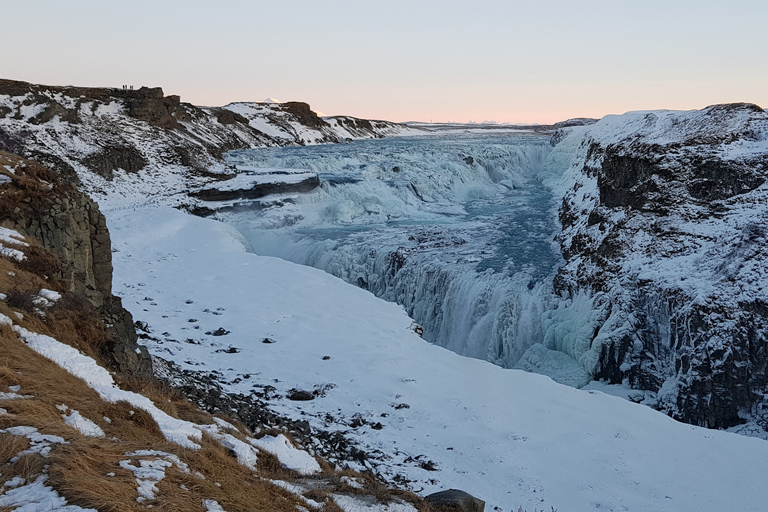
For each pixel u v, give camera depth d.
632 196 39.28
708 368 27.28
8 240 14.15
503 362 35.03
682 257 32.75
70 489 6.24
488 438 16.55
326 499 9.27
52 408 8.07
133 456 7.59
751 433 25.73
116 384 10.54
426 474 14.34
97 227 16.92
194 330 23.67
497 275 39.06
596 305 32.78
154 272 32.03
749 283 28.77
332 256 46.19
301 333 23.94
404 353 22.44
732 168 35.91
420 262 41.94
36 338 10.38
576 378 31.11
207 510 6.96
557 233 49.91
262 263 33.84
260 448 11.22
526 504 13.71
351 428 16.56
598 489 14.61
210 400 15.16
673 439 17.56
